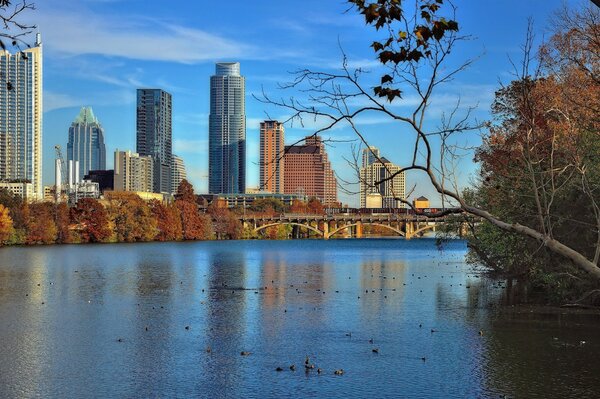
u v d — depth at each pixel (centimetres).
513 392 2945
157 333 4303
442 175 1062
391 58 996
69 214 18588
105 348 3872
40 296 6209
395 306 5438
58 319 4859
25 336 4219
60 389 3066
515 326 4412
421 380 3152
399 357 3597
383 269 9588
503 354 3628
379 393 2952
